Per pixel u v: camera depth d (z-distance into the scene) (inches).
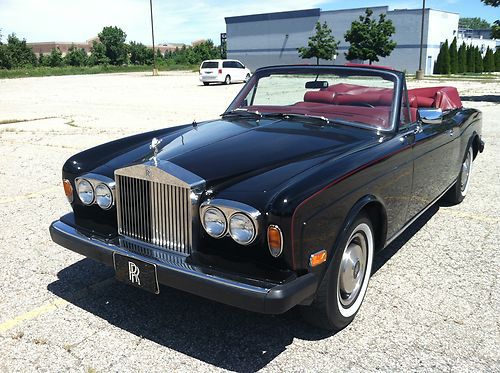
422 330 122.1
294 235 101.1
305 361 110.7
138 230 122.3
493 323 125.1
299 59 1852.9
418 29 1697.8
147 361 111.0
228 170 114.9
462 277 151.3
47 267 159.9
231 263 107.1
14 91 959.6
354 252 123.3
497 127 442.3
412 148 147.3
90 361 111.0
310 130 142.6
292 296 99.3
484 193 242.2
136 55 2731.3
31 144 380.2
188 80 1312.7
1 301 137.6
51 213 212.8
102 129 451.5
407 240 182.5
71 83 1210.0
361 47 1445.6
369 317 128.4
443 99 213.0
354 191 117.3
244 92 175.2
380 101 150.5
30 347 116.2
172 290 144.0
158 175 113.5
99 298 139.5
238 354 113.6
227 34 2153.1
